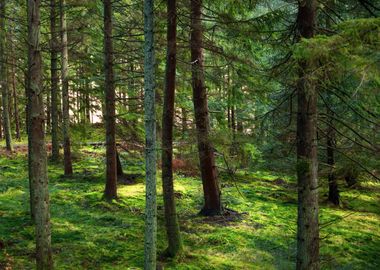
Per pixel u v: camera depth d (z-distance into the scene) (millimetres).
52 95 25109
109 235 12891
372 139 9883
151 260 9070
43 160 8680
